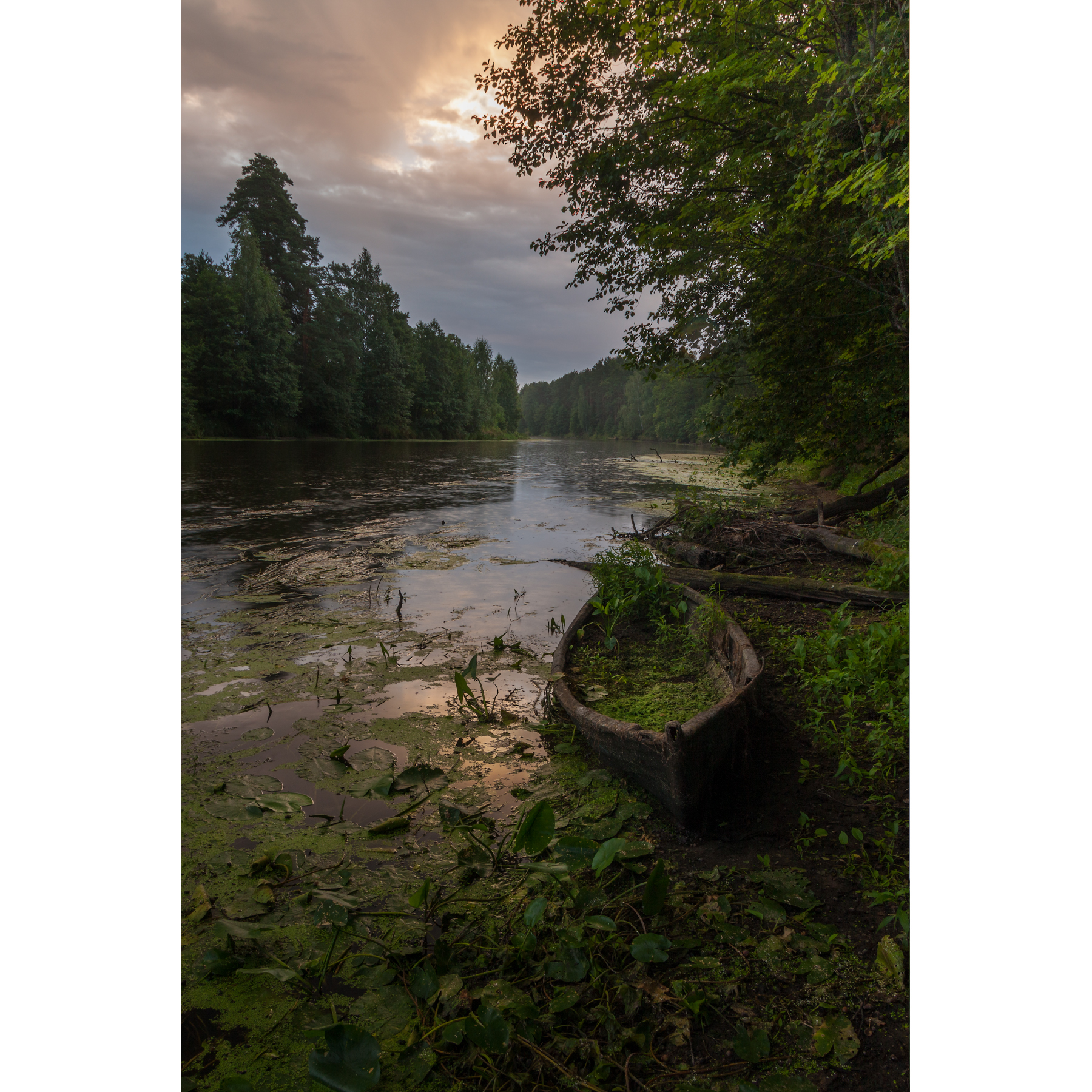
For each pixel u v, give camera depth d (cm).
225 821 258
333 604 591
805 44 617
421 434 6088
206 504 1179
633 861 233
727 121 757
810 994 172
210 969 179
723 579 614
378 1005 171
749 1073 149
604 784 288
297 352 4322
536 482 1853
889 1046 156
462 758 314
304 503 1241
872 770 272
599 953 187
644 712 352
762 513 1040
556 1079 149
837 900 209
